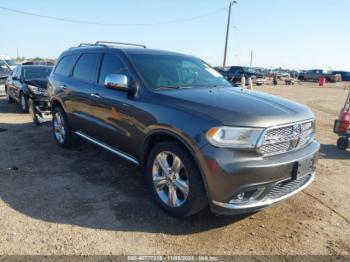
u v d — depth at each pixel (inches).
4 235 129.5
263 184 125.3
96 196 165.8
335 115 491.2
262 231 137.9
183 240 129.9
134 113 158.6
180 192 142.6
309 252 124.7
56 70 254.7
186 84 173.8
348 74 2267.5
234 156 122.3
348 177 203.9
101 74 193.9
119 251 121.8
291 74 2404.0
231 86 189.6
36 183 181.0
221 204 125.1
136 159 167.6
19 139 276.8
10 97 498.6
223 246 126.9
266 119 127.0
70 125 233.1
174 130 135.2
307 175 146.3
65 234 131.5
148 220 143.5
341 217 151.4
